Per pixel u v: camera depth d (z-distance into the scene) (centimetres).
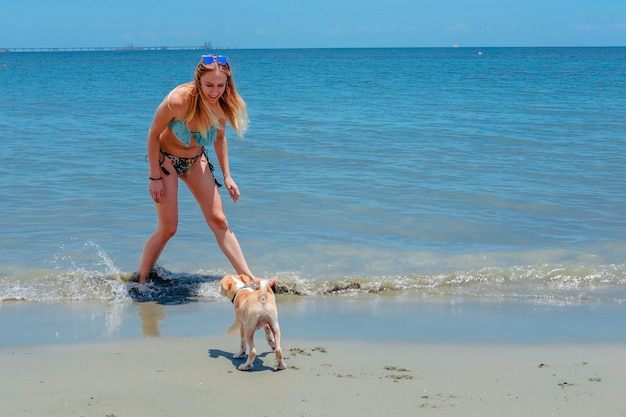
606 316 675
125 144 1647
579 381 500
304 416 436
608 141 1692
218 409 447
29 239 917
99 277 786
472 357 554
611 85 3662
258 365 534
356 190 1188
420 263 848
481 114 2286
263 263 836
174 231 755
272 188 1195
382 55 14462
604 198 1141
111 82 4394
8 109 2506
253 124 2023
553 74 5038
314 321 657
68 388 479
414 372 518
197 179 746
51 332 620
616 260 852
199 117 709
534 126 1964
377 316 673
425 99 2892
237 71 6116
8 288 750
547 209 1079
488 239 941
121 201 1105
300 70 6291
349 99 2912
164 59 12588
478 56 12200
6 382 488
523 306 707
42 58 14812
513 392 478
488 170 1353
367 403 457
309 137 1759
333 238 936
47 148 1584
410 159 1466
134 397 464
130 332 623
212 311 693
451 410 446
